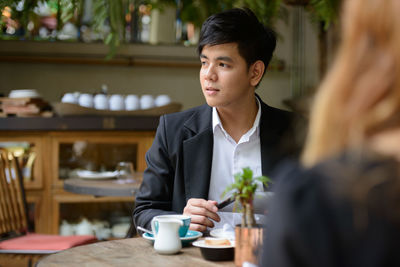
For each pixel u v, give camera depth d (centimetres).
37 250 223
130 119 358
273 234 47
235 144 155
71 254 124
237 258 110
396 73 45
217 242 120
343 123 47
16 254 224
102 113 362
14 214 248
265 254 48
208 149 154
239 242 109
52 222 351
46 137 353
